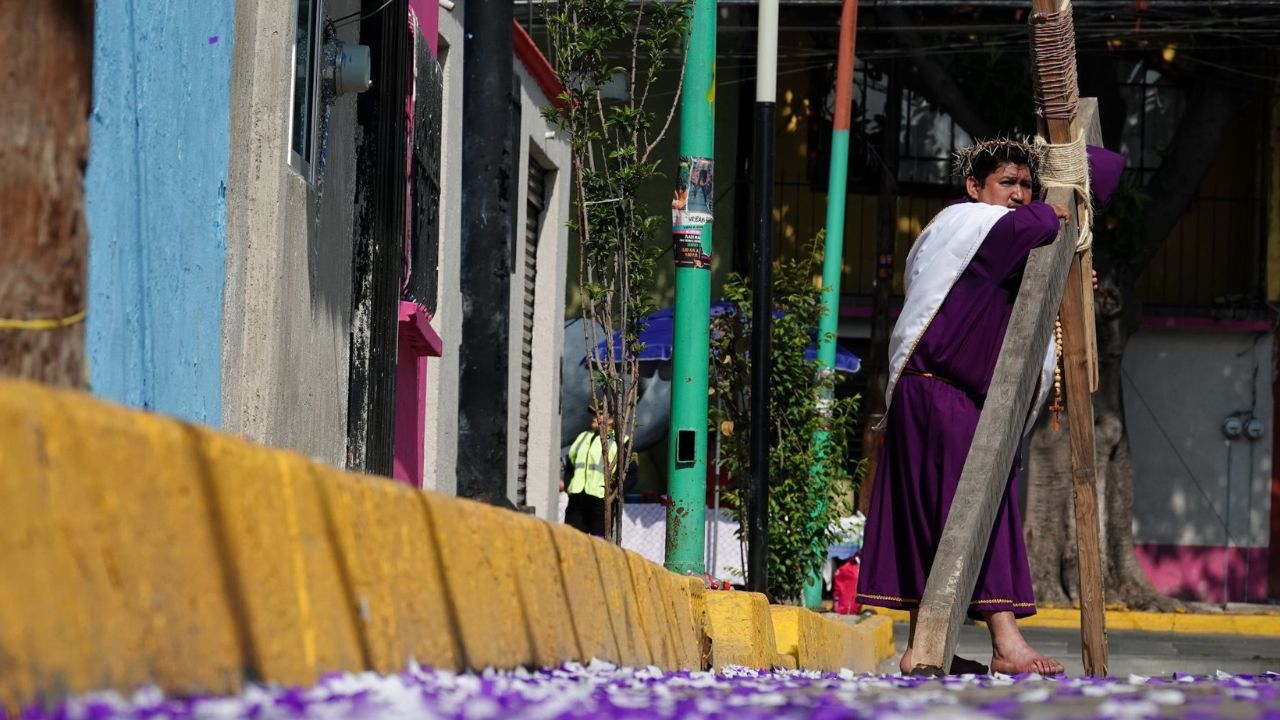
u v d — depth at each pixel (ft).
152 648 10.42
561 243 71.87
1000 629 24.39
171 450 10.93
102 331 18.94
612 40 47.37
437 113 47.14
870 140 111.65
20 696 8.86
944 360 24.36
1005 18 103.30
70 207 12.30
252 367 27.58
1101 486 98.48
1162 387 111.14
